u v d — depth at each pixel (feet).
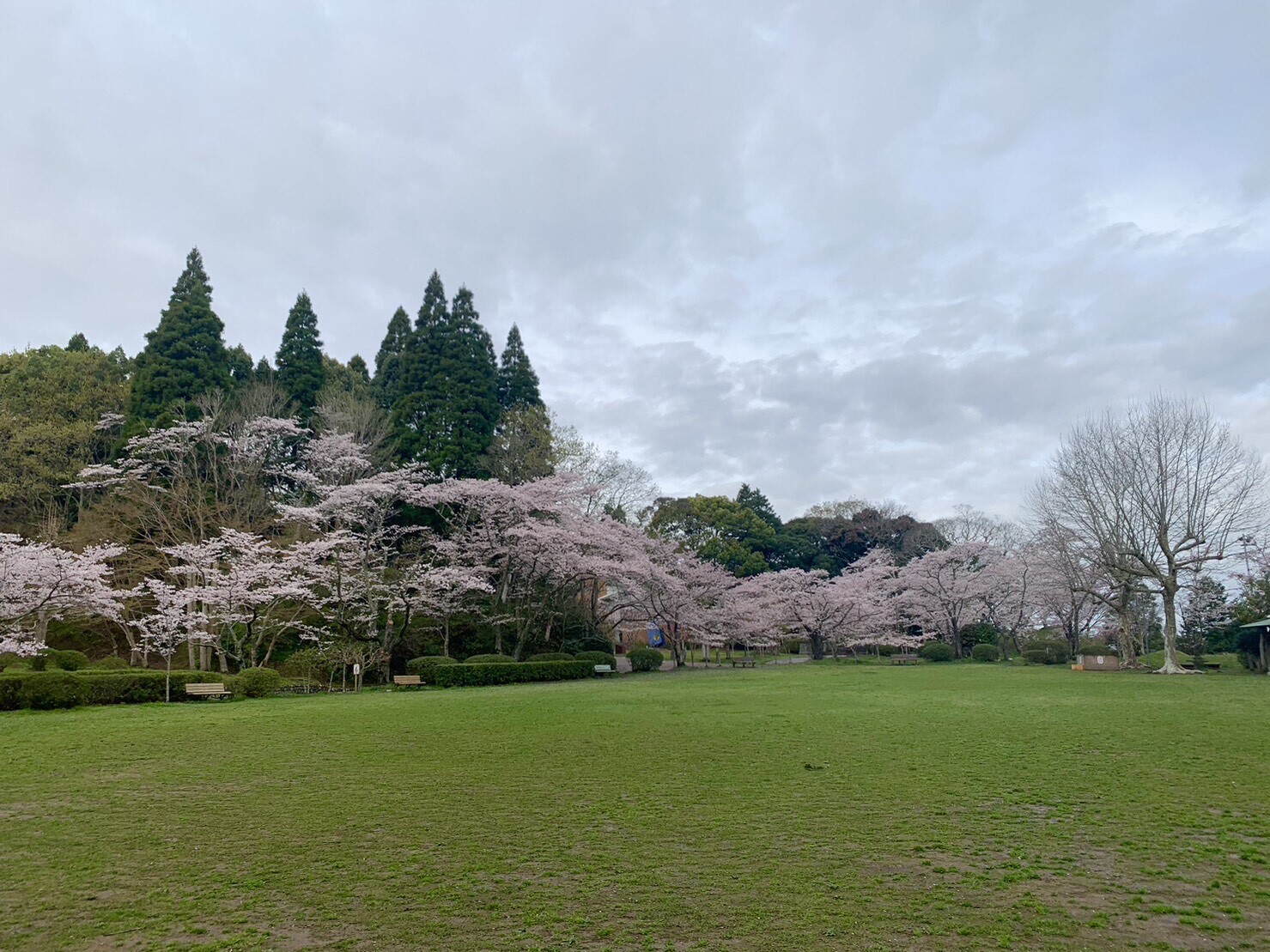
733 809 28.73
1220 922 18.42
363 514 98.78
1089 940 17.51
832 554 197.77
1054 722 48.29
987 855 23.43
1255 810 27.81
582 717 51.31
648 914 19.24
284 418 118.21
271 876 22.15
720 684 80.64
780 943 17.57
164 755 38.81
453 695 69.31
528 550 101.71
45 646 70.85
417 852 24.13
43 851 24.40
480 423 122.93
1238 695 63.98
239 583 79.97
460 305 128.67
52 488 108.37
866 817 27.53
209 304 118.32
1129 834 25.23
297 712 54.95
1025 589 135.74
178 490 95.25
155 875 22.27
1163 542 98.89
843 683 79.97
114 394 122.62
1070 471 108.06
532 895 20.54
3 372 130.72
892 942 17.54
